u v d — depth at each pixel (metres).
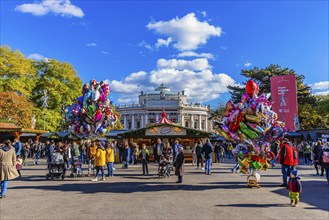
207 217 7.43
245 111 12.46
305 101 51.31
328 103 44.06
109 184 13.48
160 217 7.43
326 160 12.83
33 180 15.05
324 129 33.41
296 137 34.69
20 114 40.53
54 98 46.62
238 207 8.55
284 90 35.34
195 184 13.37
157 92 125.00
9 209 8.38
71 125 17.72
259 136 12.49
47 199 9.88
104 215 7.66
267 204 8.98
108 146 16.70
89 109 16.89
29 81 44.59
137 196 10.39
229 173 18.19
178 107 105.56
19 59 43.69
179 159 13.93
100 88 17.30
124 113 110.38
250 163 12.42
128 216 7.54
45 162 28.81
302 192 11.11
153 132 28.56
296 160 12.42
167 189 11.95
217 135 31.59
